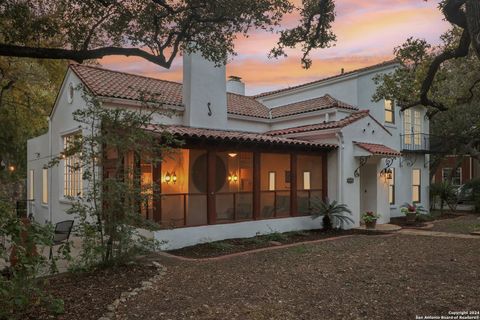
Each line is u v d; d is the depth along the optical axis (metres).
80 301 5.45
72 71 13.18
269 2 9.45
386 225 14.21
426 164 19.53
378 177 14.93
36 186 17.11
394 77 11.79
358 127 14.23
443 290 6.06
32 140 17.91
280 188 13.89
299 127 15.93
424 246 10.16
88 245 7.00
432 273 7.17
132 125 7.29
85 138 7.16
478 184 21.41
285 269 7.61
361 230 13.26
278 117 16.91
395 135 17.58
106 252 7.21
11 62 17.55
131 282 6.45
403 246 10.19
